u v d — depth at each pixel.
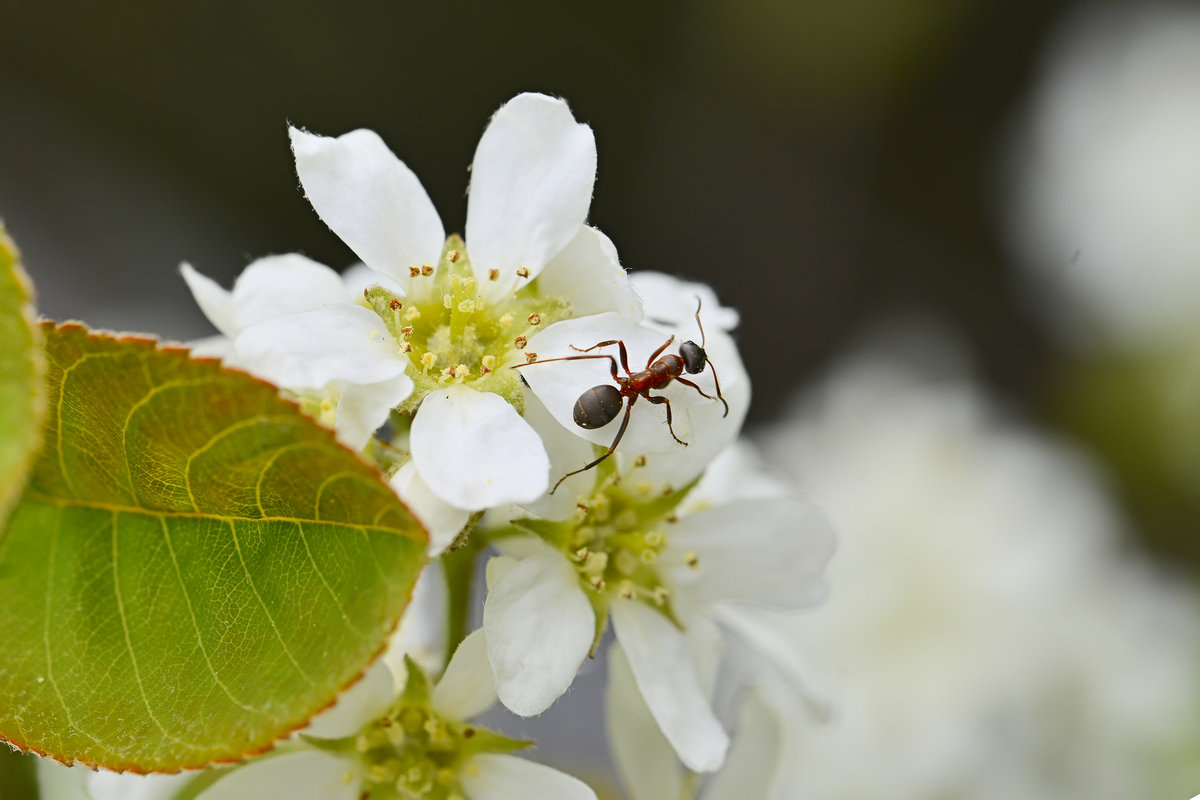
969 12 0.33
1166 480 0.27
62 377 0.14
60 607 0.14
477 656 0.16
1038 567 0.22
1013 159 0.32
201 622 0.14
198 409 0.14
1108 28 0.30
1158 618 0.23
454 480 0.15
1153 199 0.28
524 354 0.16
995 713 0.21
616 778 0.19
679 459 0.16
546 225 0.16
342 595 0.14
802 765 0.21
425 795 0.16
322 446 0.14
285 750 0.16
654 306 0.16
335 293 0.16
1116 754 0.22
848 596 0.22
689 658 0.16
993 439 0.24
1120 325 0.28
